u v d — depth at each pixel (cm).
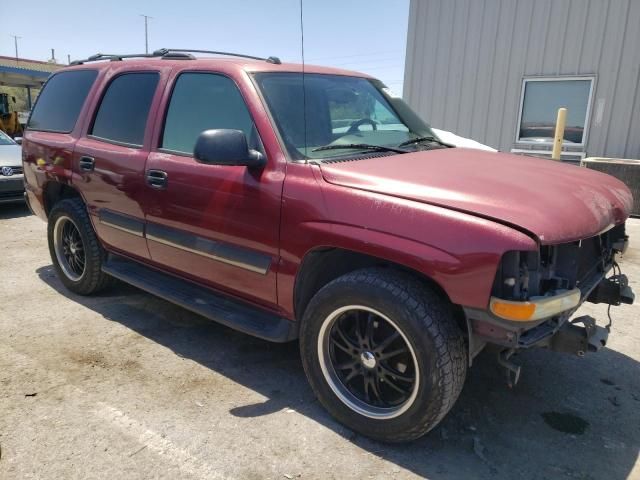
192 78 355
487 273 226
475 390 329
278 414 299
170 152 355
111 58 451
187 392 320
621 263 580
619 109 857
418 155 322
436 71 1003
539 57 903
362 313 272
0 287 492
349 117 348
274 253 296
